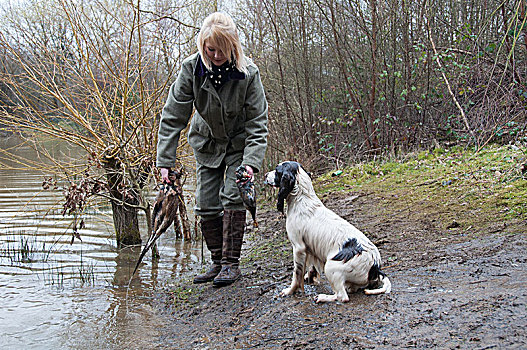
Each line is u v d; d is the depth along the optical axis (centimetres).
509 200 533
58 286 486
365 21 1003
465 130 840
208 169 435
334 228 356
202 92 398
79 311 414
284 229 653
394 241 489
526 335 246
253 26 1133
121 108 645
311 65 1125
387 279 348
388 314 302
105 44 636
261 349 286
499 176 618
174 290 457
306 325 309
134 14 602
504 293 304
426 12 962
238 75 393
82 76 669
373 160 937
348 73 1054
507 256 380
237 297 398
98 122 666
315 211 369
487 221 489
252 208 407
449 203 580
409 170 808
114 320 390
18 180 1130
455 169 715
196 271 528
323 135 1030
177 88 408
